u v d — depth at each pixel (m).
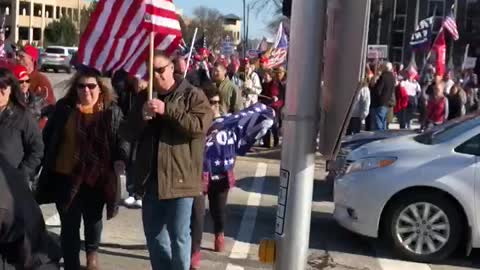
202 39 31.20
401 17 52.53
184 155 4.76
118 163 5.62
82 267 6.30
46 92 7.74
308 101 3.09
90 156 5.59
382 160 7.51
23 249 2.78
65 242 5.62
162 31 4.78
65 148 5.60
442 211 7.25
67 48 50.84
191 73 9.59
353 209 7.59
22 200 2.81
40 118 6.99
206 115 4.77
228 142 6.70
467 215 7.18
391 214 7.39
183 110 4.67
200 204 6.30
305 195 3.15
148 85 4.60
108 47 4.95
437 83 18.06
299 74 3.08
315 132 3.12
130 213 8.68
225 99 9.30
